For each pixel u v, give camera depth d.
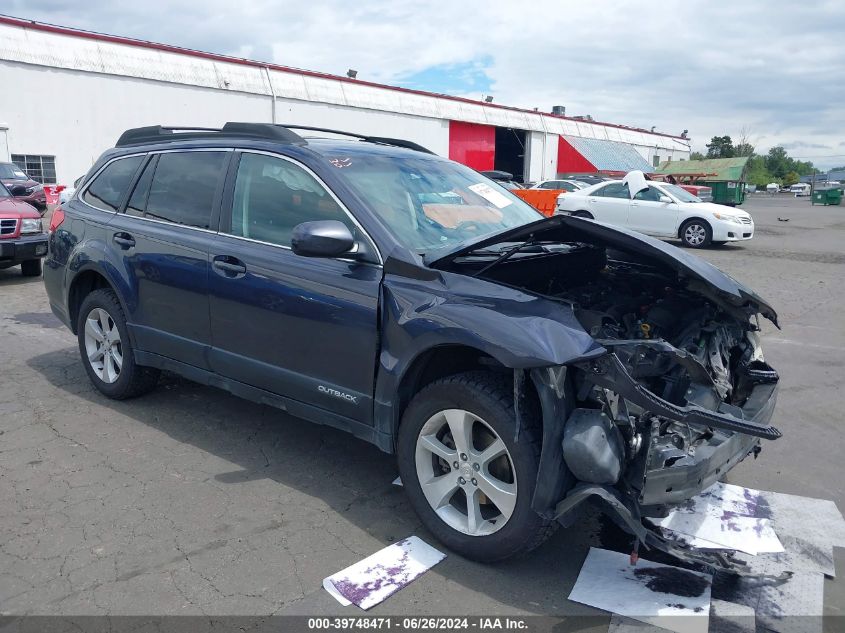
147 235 4.47
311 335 3.57
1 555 3.11
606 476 2.68
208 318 4.10
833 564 3.15
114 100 24.83
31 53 22.81
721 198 34.31
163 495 3.70
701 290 3.55
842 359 6.61
